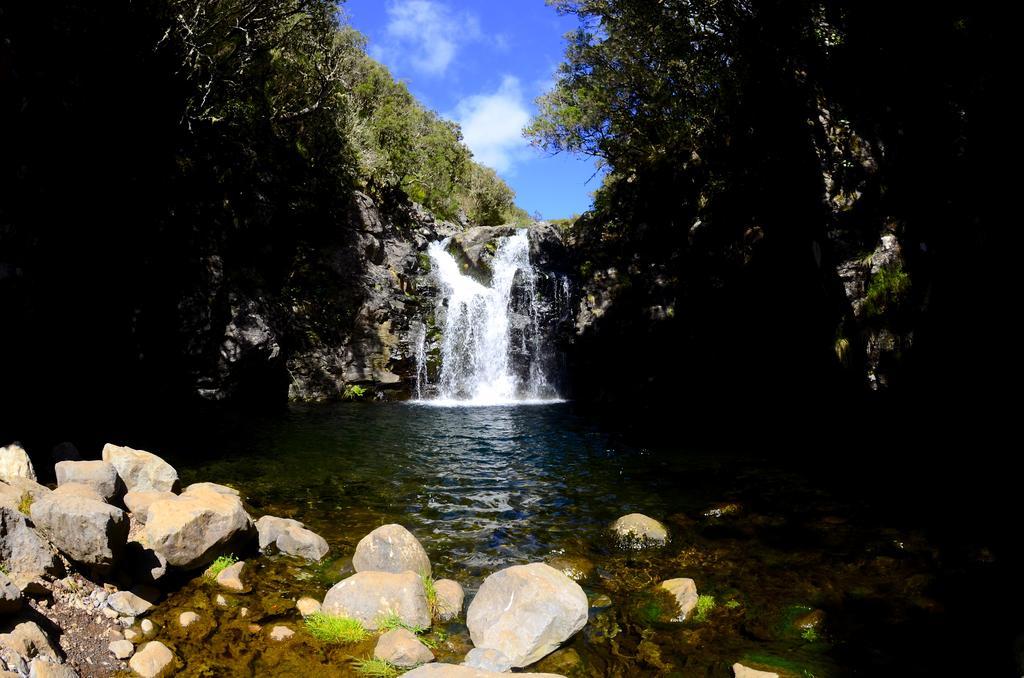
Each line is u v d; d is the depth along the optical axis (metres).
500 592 5.64
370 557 6.55
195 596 5.84
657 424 18.70
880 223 11.63
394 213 31.06
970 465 9.92
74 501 5.54
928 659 5.00
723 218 19.42
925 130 10.69
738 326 18.94
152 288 16.84
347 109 29.69
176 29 17.19
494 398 28.38
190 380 19.00
